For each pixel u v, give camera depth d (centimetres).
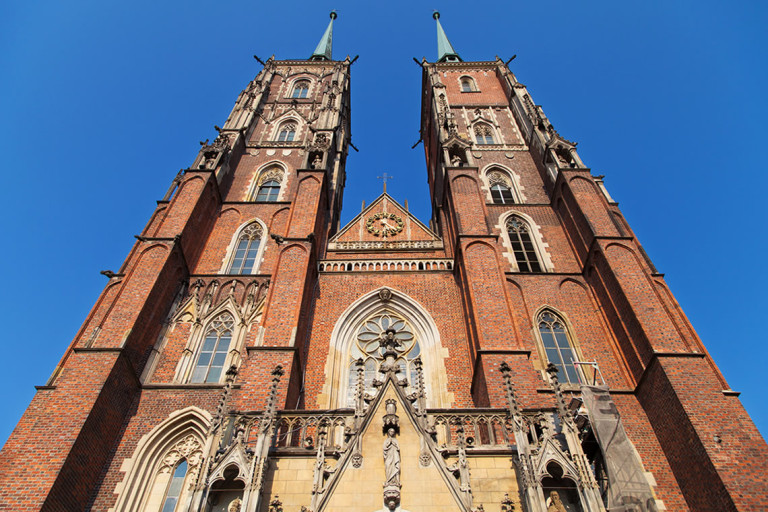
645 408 2420
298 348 2553
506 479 1823
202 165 3862
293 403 2430
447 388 2691
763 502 1836
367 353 2955
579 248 3347
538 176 4219
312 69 6075
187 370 2658
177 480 2239
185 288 3089
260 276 3175
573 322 2942
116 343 2423
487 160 4425
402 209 4128
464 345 2905
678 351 2405
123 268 3033
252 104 5066
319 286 3262
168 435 2355
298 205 3581
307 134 4806
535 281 3192
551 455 1788
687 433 2123
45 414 2095
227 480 1812
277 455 1897
